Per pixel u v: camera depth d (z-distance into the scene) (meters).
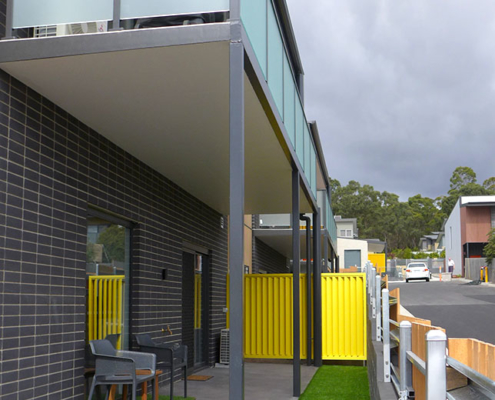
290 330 11.55
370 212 89.62
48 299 5.22
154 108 5.59
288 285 11.66
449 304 19.52
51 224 5.32
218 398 7.55
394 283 35.75
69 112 5.69
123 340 7.19
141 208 7.59
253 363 11.70
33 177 5.05
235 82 4.14
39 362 5.04
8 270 4.65
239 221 4.09
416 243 89.81
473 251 39.19
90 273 6.28
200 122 6.02
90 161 6.15
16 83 4.85
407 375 3.83
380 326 7.06
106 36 4.32
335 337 11.51
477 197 39.88
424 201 95.88
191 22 4.84
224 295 12.34
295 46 11.65
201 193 9.85
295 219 7.84
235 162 4.13
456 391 2.45
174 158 7.47
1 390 4.50
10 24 4.55
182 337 9.62
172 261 8.86
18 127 4.85
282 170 8.05
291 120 7.25
